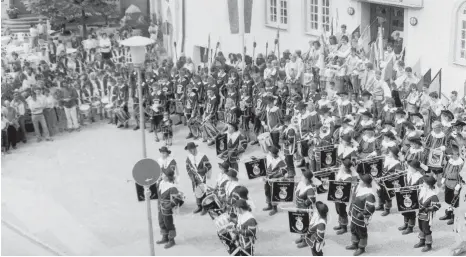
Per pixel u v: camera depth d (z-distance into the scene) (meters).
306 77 24.92
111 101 26.78
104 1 41.41
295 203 17.31
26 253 17.75
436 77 23.03
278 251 16.55
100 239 18.16
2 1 43.75
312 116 20.36
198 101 24.62
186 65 28.80
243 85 24.16
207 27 33.81
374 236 16.84
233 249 15.42
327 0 28.38
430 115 20.97
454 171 17.06
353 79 23.92
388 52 24.19
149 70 27.55
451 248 16.00
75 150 24.81
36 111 25.55
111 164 23.28
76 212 19.88
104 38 36.09
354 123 20.11
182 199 17.25
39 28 39.28
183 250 17.11
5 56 33.66
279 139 21.80
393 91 22.77
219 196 16.83
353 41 25.19
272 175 17.80
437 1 23.89
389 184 17.11
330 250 16.33
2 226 19.45
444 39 23.95
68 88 26.50
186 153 23.56
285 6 30.08
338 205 16.92
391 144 17.72
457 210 17.66
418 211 16.28
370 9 27.05
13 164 23.86
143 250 17.33
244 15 26.70
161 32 37.72
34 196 21.14
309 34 29.09
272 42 30.95
